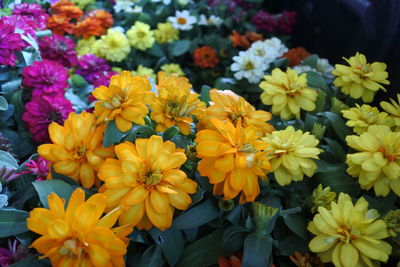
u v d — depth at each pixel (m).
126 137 0.99
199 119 1.07
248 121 1.05
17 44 1.36
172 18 2.34
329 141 1.17
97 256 0.76
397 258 0.98
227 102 1.09
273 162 1.00
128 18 2.40
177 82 1.23
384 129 1.03
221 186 0.93
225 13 2.61
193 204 0.92
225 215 0.98
